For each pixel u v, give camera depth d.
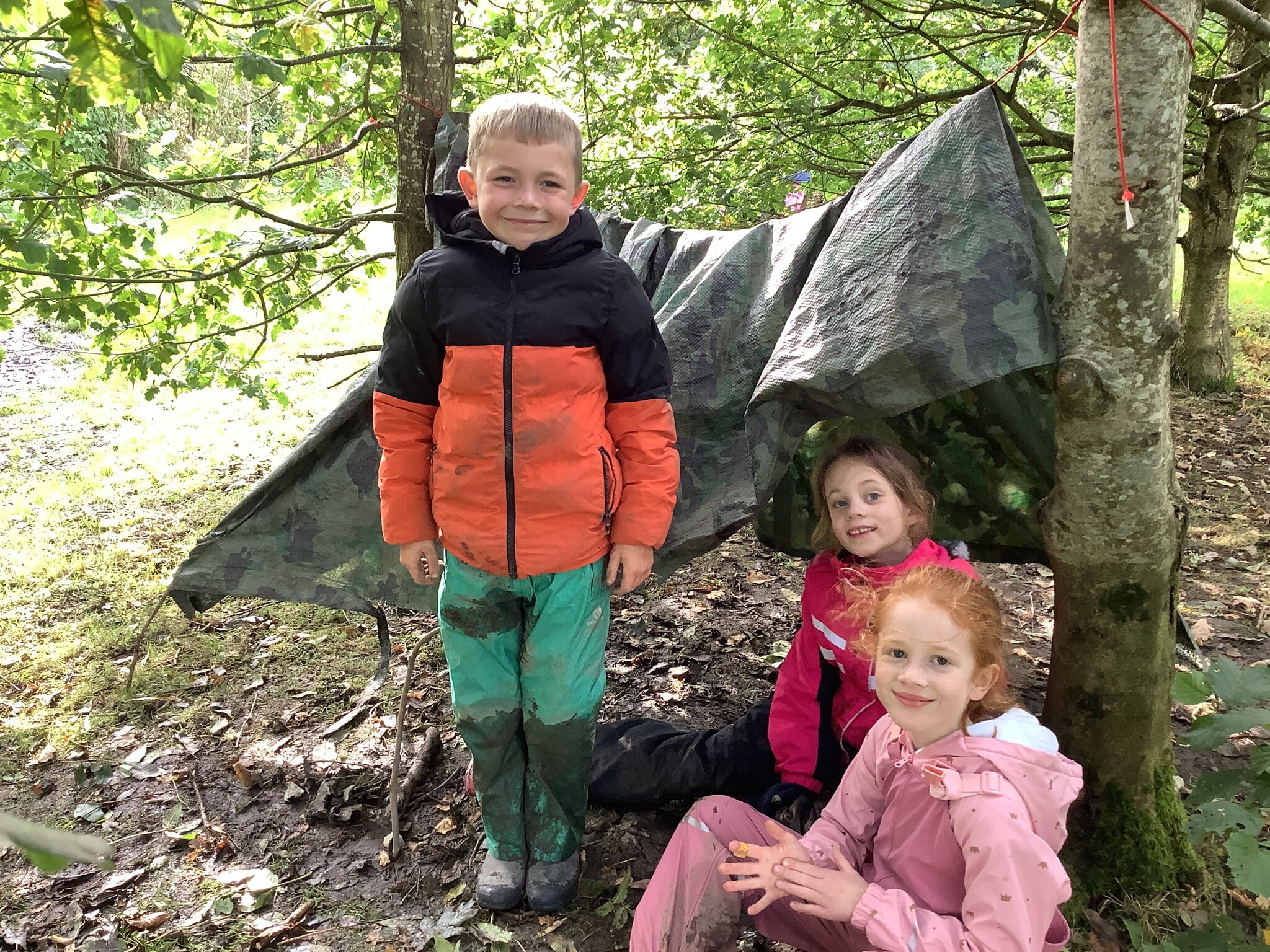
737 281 2.43
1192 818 2.00
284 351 8.55
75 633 3.82
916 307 1.83
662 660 3.44
